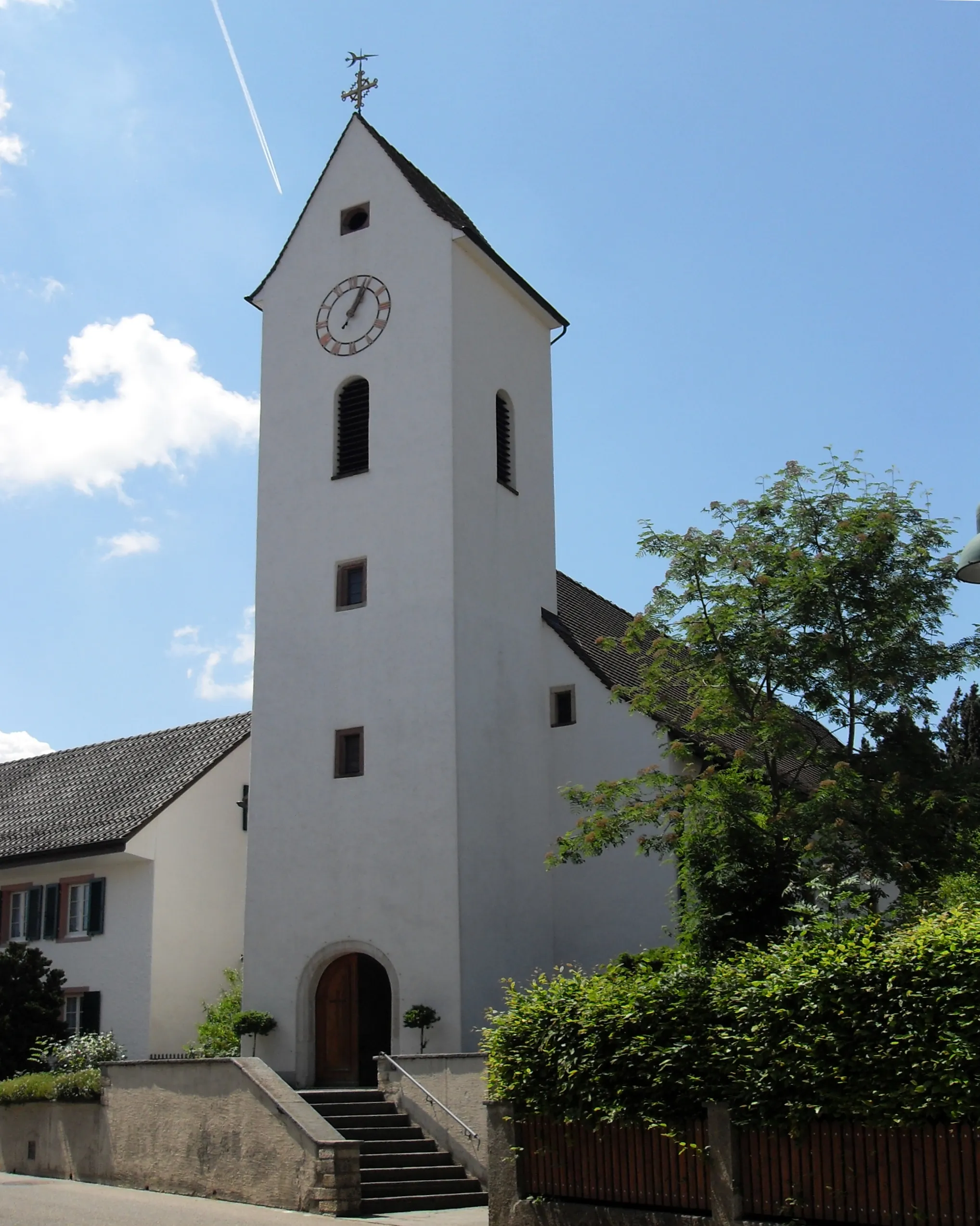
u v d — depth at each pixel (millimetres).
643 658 31578
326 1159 17047
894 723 18812
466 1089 19750
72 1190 19203
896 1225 12117
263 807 26938
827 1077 12445
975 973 11547
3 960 25188
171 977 30344
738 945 17141
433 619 26125
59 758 38156
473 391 28125
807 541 19672
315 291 29594
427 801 25219
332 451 28344
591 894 26672
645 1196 14133
